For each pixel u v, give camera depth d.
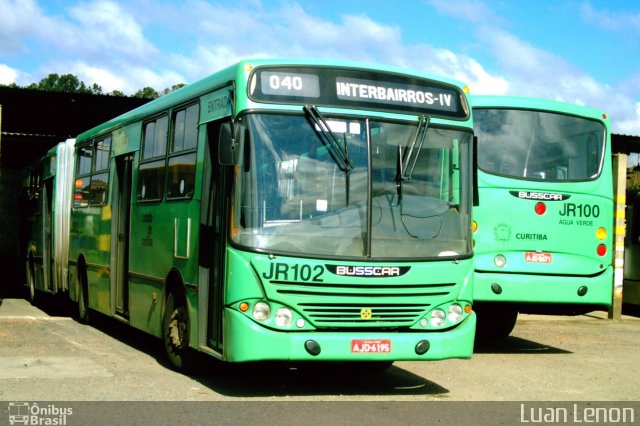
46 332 13.18
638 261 19.39
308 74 8.44
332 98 8.45
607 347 13.53
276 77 8.32
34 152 30.41
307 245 8.02
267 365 10.52
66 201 16.12
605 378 10.32
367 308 8.15
